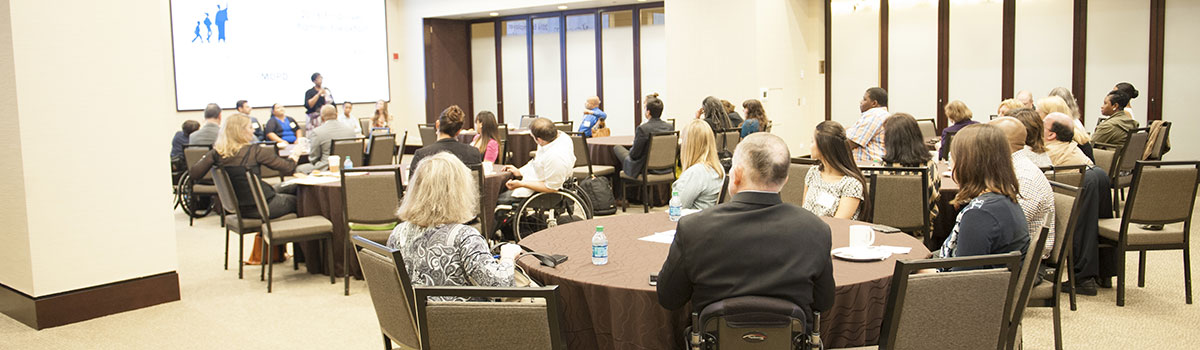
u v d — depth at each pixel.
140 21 4.38
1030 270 2.50
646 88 12.51
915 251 2.83
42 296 4.14
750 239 2.11
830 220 3.43
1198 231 5.94
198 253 6.00
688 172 4.08
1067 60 9.70
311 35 12.23
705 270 2.13
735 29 10.23
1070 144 4.55
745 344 2.06
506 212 5.58
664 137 7.20
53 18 4.06
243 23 11.28
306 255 5.25
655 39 12.31
